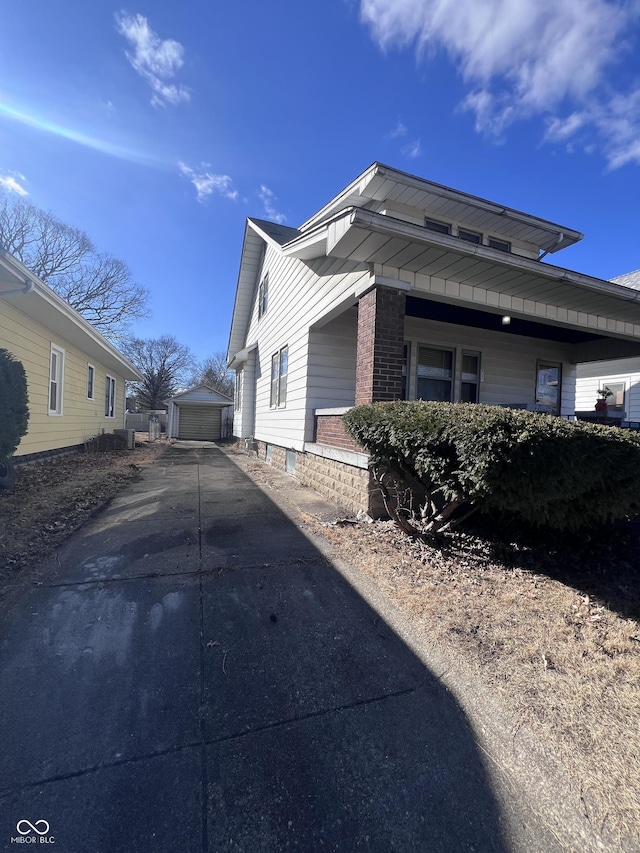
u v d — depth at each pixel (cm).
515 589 296
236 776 147
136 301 2942
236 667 208
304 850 122
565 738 165
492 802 139
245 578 312
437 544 376
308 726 171
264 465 1015
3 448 514
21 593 277
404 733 168
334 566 337
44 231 2478
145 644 225
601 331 668
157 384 4112
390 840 125
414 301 597
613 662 213
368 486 458
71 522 436
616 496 294
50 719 170
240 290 1345
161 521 457
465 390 800
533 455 252
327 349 714
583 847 124
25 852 119
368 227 390
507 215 706
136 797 138
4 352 527
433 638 236
